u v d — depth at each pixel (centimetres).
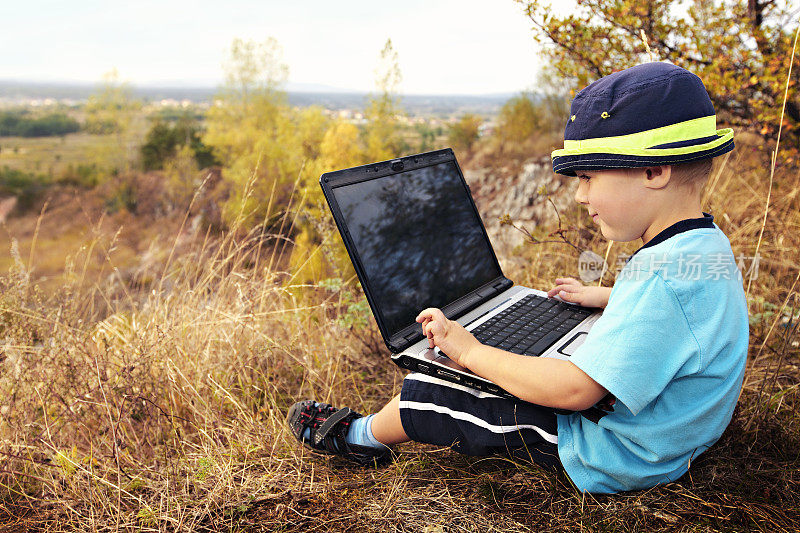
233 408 203
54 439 184
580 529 122
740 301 114
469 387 127
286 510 143
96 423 190
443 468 155
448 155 179
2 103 15225
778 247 262
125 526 143
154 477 165
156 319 222
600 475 122
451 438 137
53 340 205
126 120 4434
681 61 280
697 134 98
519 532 123
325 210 260
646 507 124
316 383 221
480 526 126
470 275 170
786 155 289
